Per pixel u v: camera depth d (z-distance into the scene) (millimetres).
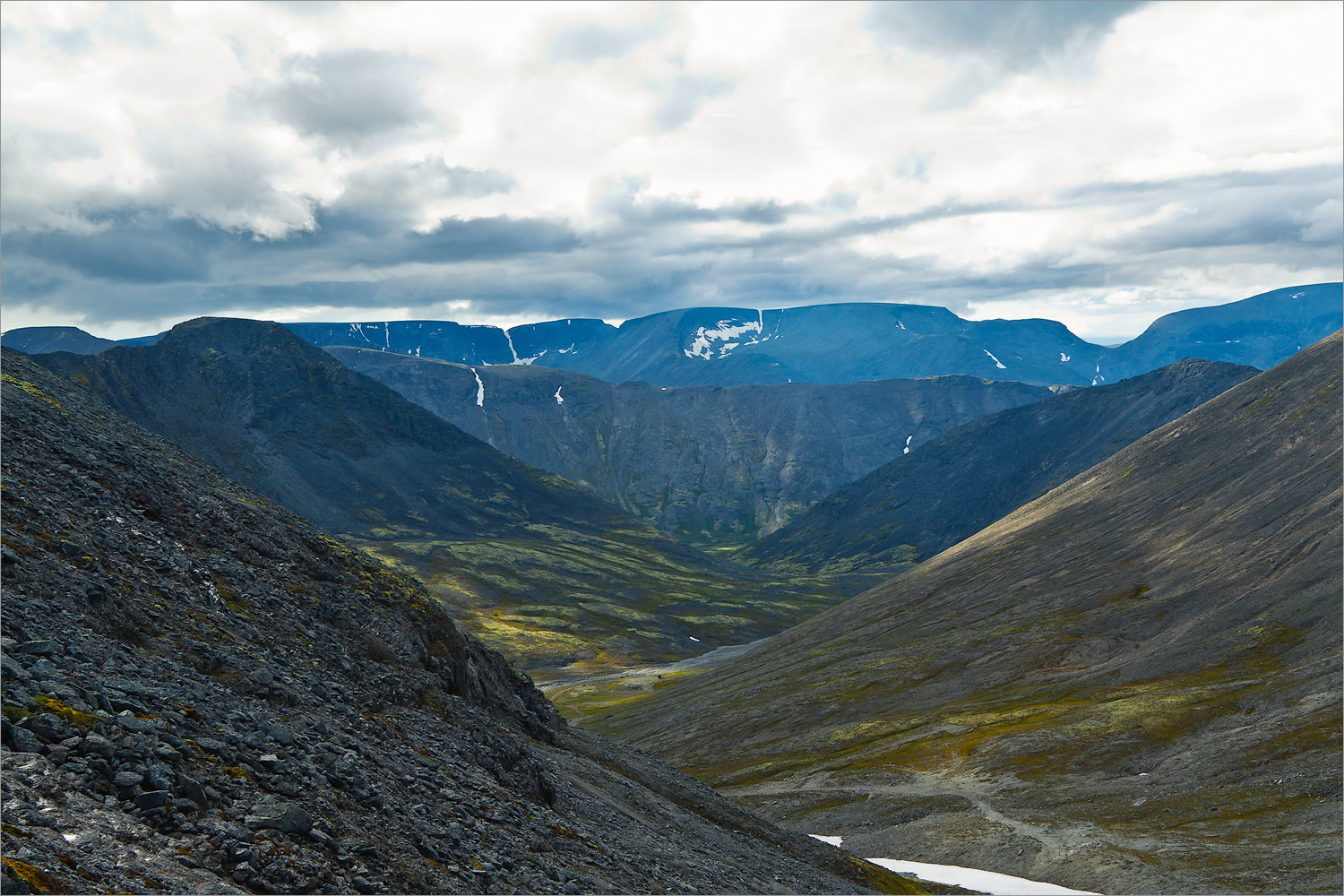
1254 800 95500
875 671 195625
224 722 21875
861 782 130250
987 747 131125
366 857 19188
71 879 12227
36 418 41188
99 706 18578
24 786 14320
